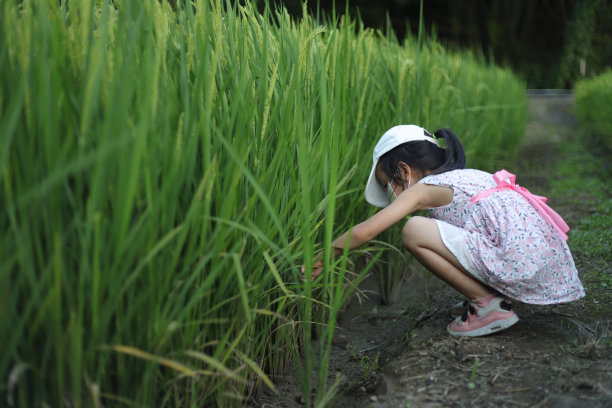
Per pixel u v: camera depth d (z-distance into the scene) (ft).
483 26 70.38
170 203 4.28
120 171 3.62
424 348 6.70
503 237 6.64
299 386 6.85
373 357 7.65
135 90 4.33
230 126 5.01
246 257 5.41
